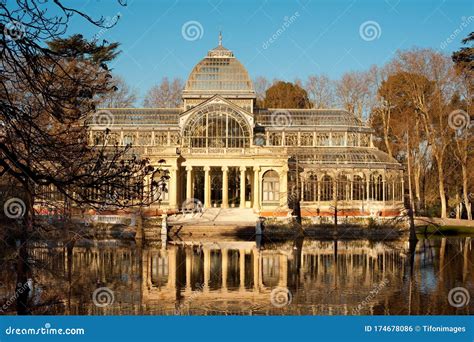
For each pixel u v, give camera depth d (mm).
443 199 115000
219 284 52250
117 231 90000
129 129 123250
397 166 117688
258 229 89938
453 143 125188
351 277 55688
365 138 127312
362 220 102500
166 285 51625
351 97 155500
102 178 22344
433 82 121188
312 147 124750
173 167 110938
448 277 55906
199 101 125188
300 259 67750
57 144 23172
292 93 169750
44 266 51219
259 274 57188
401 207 116188
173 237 90250
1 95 23781
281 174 113812
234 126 117562
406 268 61250
